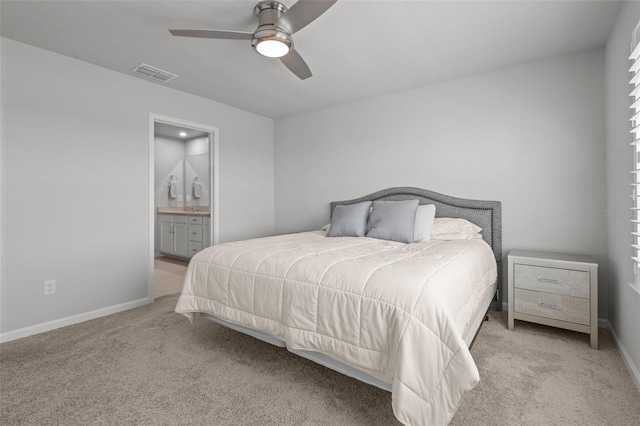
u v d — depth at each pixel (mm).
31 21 2131
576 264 2207
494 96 2959
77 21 2139
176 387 1702
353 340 1419
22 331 2373
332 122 4090
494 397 1594
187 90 3473
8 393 1649
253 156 4402
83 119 2723
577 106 2602
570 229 2639
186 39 2383
